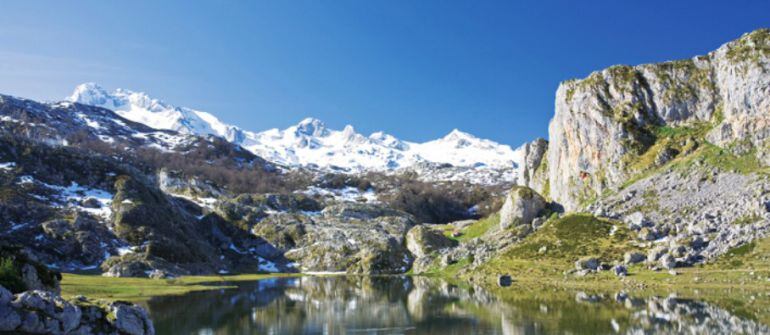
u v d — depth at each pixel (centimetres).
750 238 11400
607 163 18812
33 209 19700
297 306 10081
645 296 9481
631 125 18875
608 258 12912
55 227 18775
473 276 15425
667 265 11444
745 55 16838
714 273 10575
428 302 10331
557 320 7481
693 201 14275
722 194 13988
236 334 7112
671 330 6412
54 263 17275
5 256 6581
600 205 16262
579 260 12962
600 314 7819
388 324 7825
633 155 18088
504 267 14812
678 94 18800
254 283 16388
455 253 19800
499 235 19662
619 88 19900
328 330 7412
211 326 7731
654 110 19188
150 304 10338
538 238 15738
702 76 18738
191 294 12362
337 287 14688
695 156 16500
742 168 14888
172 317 8600
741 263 10688
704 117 18162
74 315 5334
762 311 7431
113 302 5875
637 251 12688
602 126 19300
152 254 19162
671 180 15875
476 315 8325
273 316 8738
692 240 12006
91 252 18275
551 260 14038
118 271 17062
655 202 15075
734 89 16638
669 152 17325
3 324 4828
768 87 15725
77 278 14288
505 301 9838
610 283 11412
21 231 18175
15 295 5138
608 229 14612
